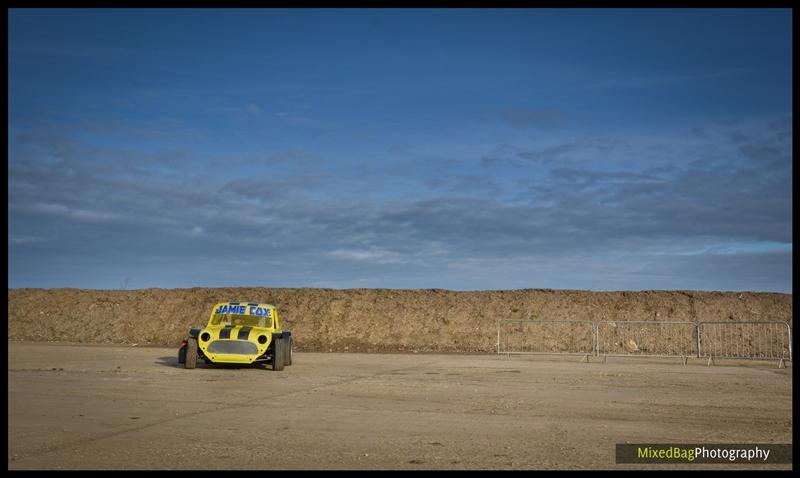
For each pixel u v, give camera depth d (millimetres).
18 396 15328
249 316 22266
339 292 38156
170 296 38812
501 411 13703
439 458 9648
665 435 11414
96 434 11125
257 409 13680
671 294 35375
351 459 9547
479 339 32500
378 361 25625
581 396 16062
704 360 27312
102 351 29391
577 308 34406
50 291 40406
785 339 30359
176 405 14164
